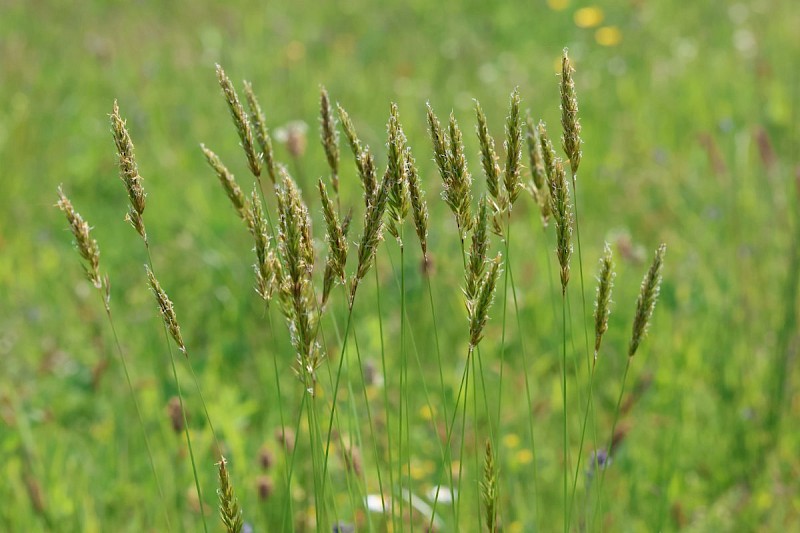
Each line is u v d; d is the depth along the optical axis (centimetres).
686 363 446
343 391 405
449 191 217
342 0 1215
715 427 412
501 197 226
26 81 900
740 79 802
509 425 419
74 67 947
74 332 511
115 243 601
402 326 233
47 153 753
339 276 219
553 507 362
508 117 220
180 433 361
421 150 708
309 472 358
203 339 498
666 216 598
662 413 426
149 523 357
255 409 405
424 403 433
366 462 376
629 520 361
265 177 638
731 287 493
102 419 434
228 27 1012
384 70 933
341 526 318
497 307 501
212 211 614
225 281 533
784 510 363
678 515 355
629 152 702
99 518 358
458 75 914
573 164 226
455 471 374
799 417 418
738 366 436
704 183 627
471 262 218
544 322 492
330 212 215
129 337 496
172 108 832
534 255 550
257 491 352
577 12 1094
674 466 374
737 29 970
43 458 391
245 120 235
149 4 1195
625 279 518
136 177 222
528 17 1097
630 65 908
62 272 572
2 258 580
